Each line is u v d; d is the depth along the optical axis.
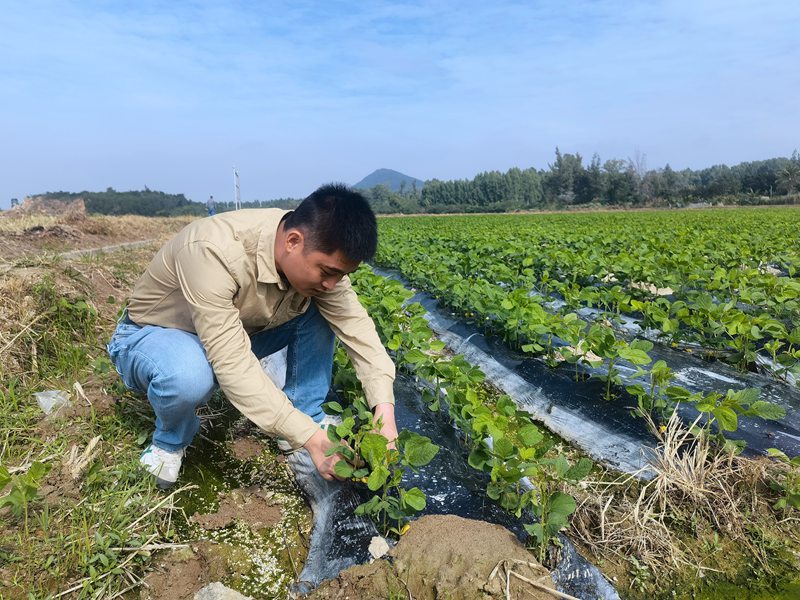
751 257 7.75
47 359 3.92
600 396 3.87
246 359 2.41
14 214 16.94
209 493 2.88
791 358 3.98
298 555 2.52
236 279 2.38
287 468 3.10
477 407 2.81
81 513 2.43
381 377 2.84
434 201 89.88
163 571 2.34
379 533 2.54
